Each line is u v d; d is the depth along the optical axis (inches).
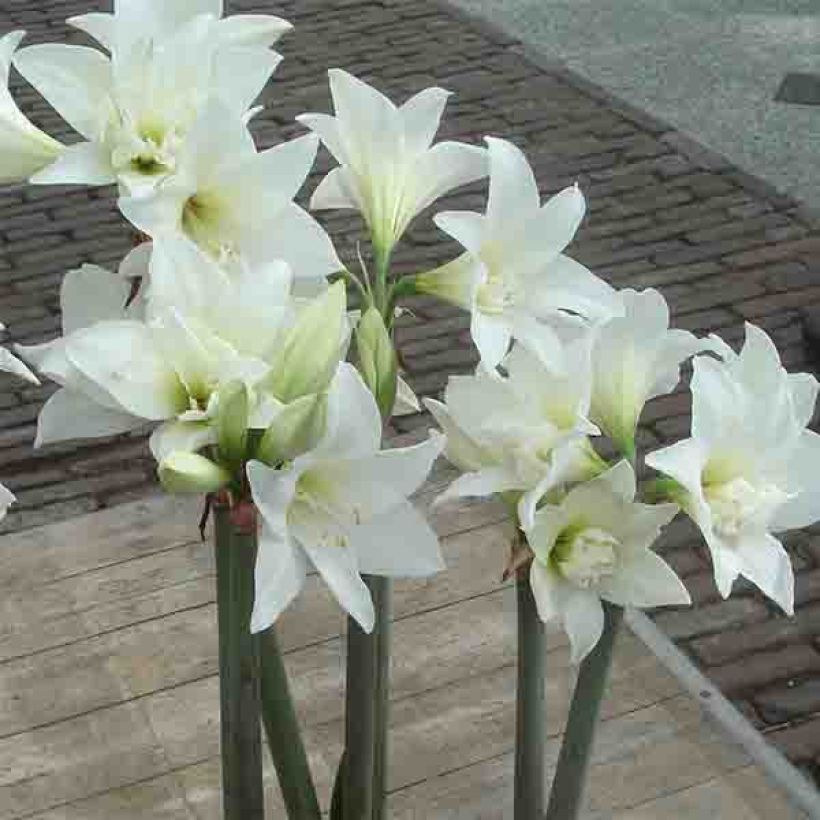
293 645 114.7
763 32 255.1
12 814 101.0
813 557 141.6
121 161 48.9
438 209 205.3
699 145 219.6
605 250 195.9
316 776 102.7
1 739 107.0
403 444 145.2
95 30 52.4
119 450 161.6
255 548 50.1
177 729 107.4
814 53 246.5
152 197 47.2
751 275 189.0
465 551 122.3
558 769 57.7
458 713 108.3
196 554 123.0
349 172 53.0
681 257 193.9
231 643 53.0
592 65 246.8
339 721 107.9
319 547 46.9
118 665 112.9
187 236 49.8
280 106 234.7
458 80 243.3
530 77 243.4
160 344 46.1
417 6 272.4
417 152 53.6
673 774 102.2
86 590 119.6
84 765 104.8
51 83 50.4
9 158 52.3
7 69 51.8
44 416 47.8
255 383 46.4
